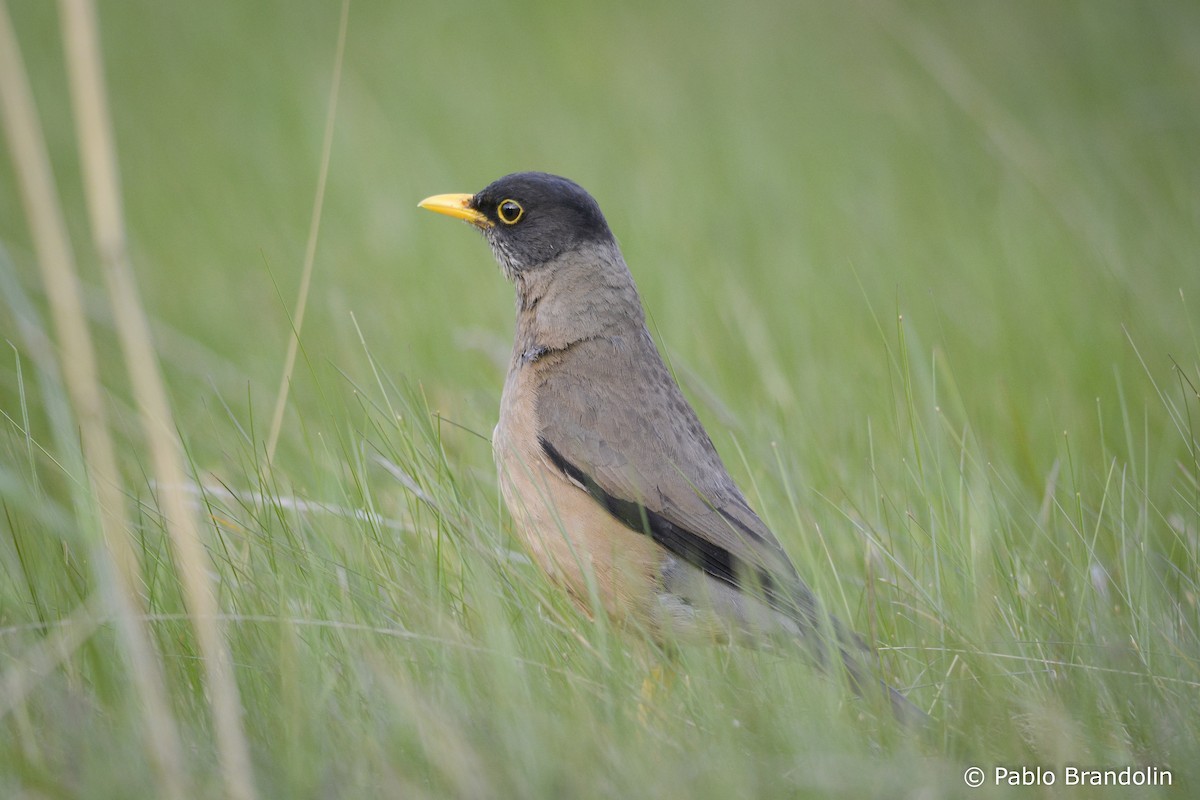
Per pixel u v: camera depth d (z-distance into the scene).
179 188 19.42
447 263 16.27
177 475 7.84
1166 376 12.64
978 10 23.58
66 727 6.87
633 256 16.06
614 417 9.87
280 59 23.61
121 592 7.04
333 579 8.38
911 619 8.93
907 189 18.78
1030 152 17.97
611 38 25.14
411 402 10.17
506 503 9.95
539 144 20.34
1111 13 22.47
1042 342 13.62
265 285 15.88
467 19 25.69
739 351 13.52
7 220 17.45
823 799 6.73
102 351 14.07
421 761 6.88
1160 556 9.54
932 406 10.55
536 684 7.54
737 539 9.37
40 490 8.67
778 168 19.27
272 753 6.99
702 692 7.79
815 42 24.91
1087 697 7.62
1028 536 9.83
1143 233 16.33
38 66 22.41
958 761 7.30
